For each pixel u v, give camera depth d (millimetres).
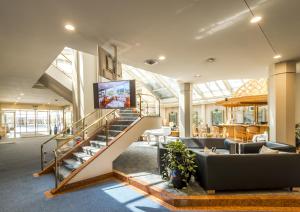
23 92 11281
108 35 3535
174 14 2838
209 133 11125
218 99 12453
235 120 11883
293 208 3105
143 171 4809
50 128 19234
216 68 5930
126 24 3131
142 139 10336
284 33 3459
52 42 3830
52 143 11469
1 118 16562
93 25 3150
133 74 13891
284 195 3273
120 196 3662
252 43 3920
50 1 2471
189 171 3748
